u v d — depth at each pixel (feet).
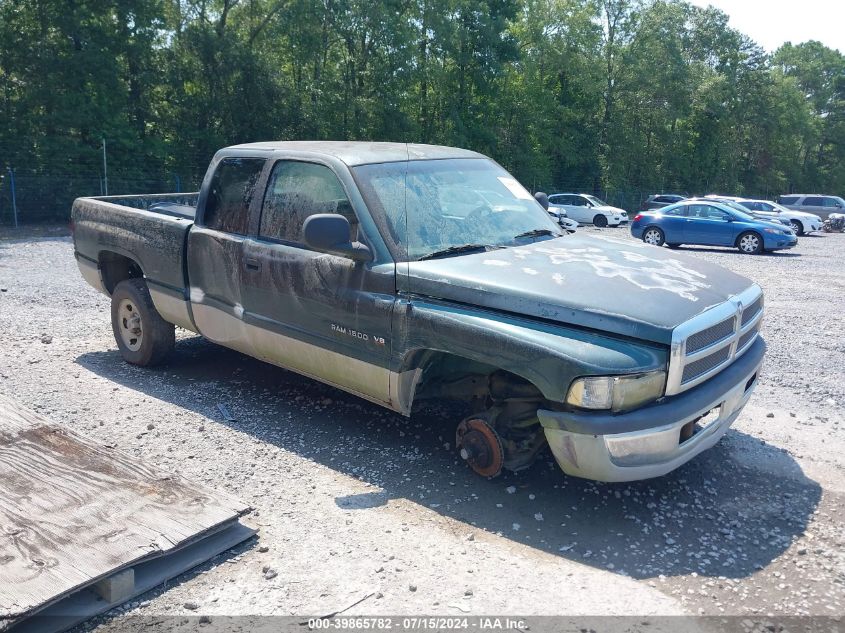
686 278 14.29
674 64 176.14
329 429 17.24
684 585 11.32
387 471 15.11
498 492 14.29
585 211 114.73
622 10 172.35
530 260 14.65
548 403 13.50
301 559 11.78
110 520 11.76
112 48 90.07
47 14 85.51
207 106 101.19
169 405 18.57
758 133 223.71
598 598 10.90
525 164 150.00
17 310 29.01
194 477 14.57
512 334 12.78
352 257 14.64
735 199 105.60
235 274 17.57
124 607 10.50
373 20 112.68
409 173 16.39
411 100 132.05
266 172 17.39
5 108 85.56
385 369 14.67
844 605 10.86
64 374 20.86
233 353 23.31
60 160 86.12
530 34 156.35
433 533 12.69
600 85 163.73
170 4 102.58
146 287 21.17
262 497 13.85
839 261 61.26
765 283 45.03
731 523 13.34
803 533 13.04
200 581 11.15
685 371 12.47
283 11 109.81
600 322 12.40
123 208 21.17
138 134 94.79
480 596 10.87
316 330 15.89
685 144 197.67
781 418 18.95
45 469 13.53
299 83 115.75
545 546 12.39
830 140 272.92
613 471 12.27
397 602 10.68
